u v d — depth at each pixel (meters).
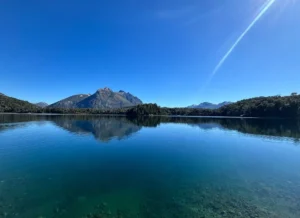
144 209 10.80
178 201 11.70
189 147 28.12
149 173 16.80
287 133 44.56
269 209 10.79
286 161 20.97
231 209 10.77
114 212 10.52
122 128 51.97
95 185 14.09
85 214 10.32
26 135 35.91
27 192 12.81
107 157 21.97
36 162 19.59
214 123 77.06
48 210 10.66
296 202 11.58
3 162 19.45
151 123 73.94
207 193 12.81
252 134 42.88
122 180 15.12
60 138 33.38
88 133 40.25
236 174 16.69
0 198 11.96
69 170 17.36
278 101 115.06
